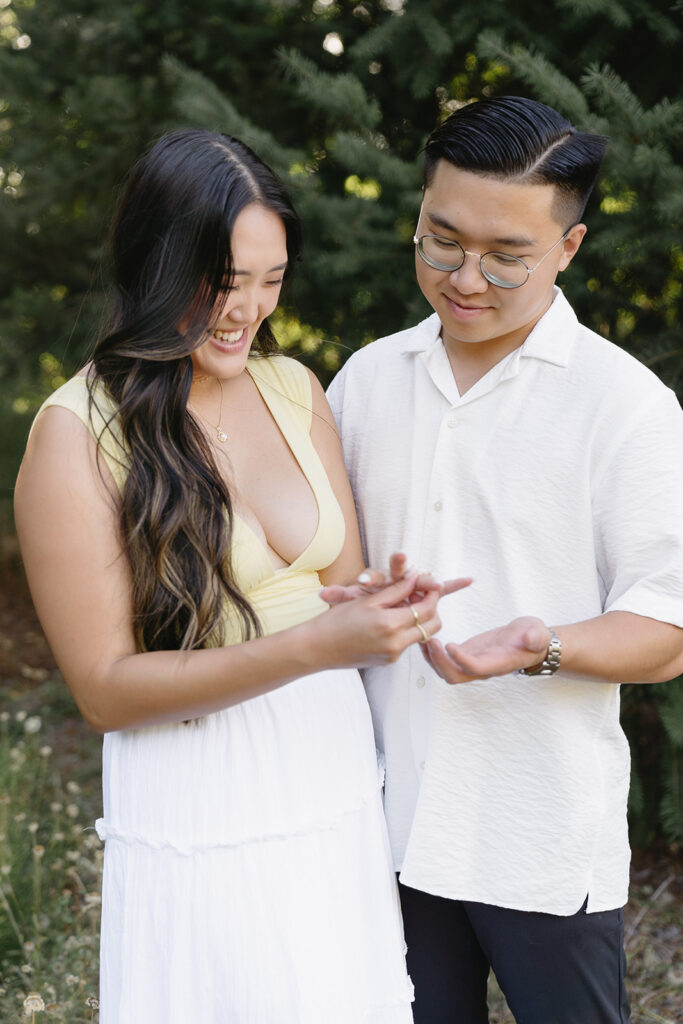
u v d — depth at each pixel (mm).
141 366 1581
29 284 4941
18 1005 2613
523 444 1648
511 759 1676
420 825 1699
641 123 2621
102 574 1521
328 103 2996
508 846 1681
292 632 1434
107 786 1662
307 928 1550
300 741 1601
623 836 1729
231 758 1569
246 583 1628
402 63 3217
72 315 4766
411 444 1753
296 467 1746
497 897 1687
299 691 1630
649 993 2824
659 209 2588
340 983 1573
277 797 1576
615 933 1724
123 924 1592
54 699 4797
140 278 1611
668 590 1561
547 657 1492
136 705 1498
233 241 1546
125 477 1551
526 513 1648
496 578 1679
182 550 1553
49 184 4379
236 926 1534
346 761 1648
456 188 1520
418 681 1725
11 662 5227
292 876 1559
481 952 1854
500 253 1530
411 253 3193
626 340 3191
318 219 3158
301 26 3682
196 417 1673
